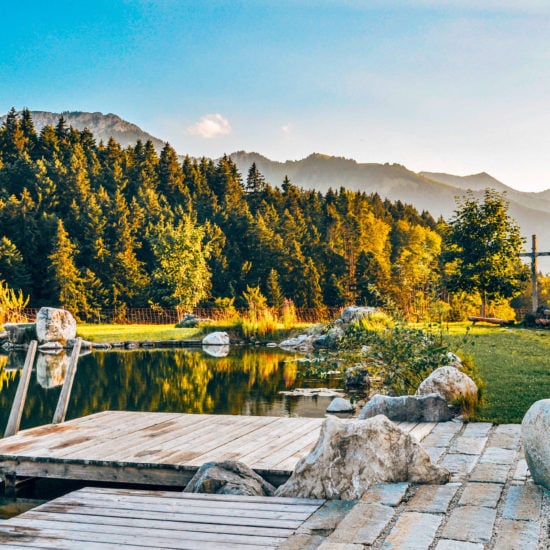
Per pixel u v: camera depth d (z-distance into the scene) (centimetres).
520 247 2908
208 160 9681
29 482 749
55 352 2434
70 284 5241
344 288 6844
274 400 1274
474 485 541
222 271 6481
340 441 566
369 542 422
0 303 3538
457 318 4300
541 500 491
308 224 8538
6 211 5544
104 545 464
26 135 8069
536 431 523
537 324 2295
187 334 2847
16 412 857
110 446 765
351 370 1439
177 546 455
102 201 6141
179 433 836
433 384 923
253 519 505
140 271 5959
